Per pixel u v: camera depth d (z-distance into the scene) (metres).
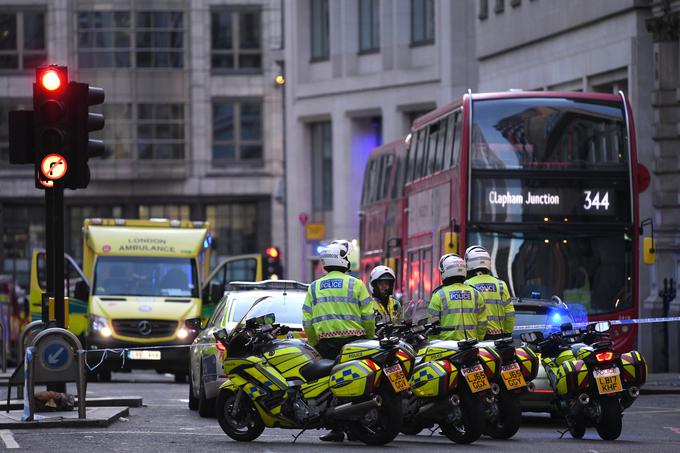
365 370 40.25
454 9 139.88
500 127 68.62
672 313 90.75
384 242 90.12
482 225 67.75
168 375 104.19
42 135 45.56
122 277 88.38
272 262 121.25
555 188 68.31
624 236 68.31
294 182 159.50
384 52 147.25
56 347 45.91
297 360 41.72
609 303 67.88
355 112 151.25
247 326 42.41
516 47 113.50
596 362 44.38
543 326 54.16
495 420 44.66
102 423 46.00
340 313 42.09
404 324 43.41
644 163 94.00
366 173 99.19
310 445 41.16
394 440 43.78
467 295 47.31
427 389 42.72
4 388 73.06
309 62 157.62
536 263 67.75
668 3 91.81
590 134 68.94
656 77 93.69
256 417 42.25
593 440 44.91
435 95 142.50
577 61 103.75
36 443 40.09
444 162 72.00
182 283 88.62
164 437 43.03
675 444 43.12
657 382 79.94
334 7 153.12
